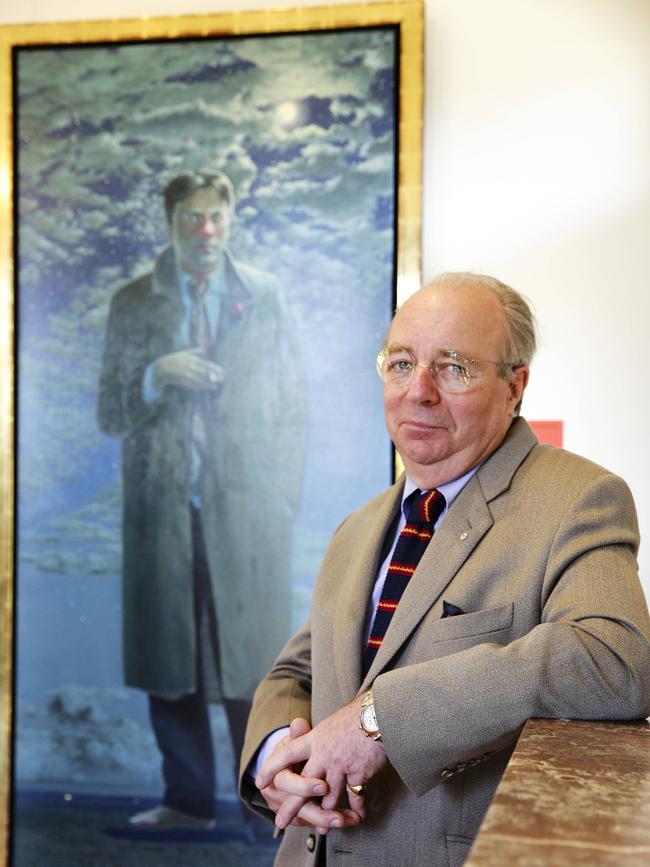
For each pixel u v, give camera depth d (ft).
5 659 11.32
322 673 5.41
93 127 11.50
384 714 4.22
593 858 2.20
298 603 10.98
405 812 4.75
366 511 6.09
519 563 4.82
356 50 11.05
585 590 4.40
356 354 11.01
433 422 5.24
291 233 11.14
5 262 11.51
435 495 5.38
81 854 11.10
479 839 2.34
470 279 5.53
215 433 11.19
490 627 4.71
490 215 10.93
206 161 11.30
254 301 11.19
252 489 11.10
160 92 11.40
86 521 11.35
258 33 11.22
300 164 11.14
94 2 11.75
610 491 4.78
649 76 10.75
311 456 11.04
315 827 4.75
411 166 10.85
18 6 11.80
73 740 11.22
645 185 10.71
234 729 10.97
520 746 3.44
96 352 11.43
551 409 10.74
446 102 11.06
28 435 11.48
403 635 4.91
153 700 11.12
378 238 10.98
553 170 10.87
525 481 5.14
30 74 11.60
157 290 11.35
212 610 11.09
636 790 2.81
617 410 10.65
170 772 11.03
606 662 4.08
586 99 10.84
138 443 11.30
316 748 4.60
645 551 10.50
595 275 10.75
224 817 10.91
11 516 11.41
